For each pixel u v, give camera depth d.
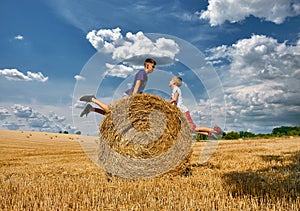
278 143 21.59
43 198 4.77
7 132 40.03
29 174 7.61
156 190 5.23
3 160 12.67
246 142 23.91
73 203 4.38
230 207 4.16
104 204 4.44
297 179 6.05
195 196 4.82
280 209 4.01
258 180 6.04
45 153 17.30
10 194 4.95
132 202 4.55
